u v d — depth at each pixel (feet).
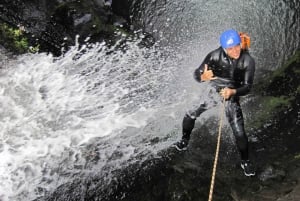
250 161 18.15
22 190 17.16
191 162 18.93
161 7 28.17
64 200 17.13
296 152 18.61
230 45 15.23
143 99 22.58
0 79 21.03
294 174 17.08
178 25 27.78
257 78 24.47
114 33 25.67
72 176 18.06
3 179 17.29
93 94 22.13
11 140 18.76
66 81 22.30
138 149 19.70
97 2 26.35
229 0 28.17
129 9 27.76
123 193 17.52
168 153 19.52
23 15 23.71
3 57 21.95
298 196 14.80
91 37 24.81
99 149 19.39
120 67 24.22
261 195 16.21
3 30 22.68
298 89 22.40
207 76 15.96
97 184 17.88
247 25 27.32
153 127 20.92
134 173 18.40
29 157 18.28
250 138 20.27
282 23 26.66
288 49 25.82
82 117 20.68
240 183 17.42
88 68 23.50
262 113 21.75
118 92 22.65
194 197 16.81
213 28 27.63
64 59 23.54
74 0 25.44
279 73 24.12
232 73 16.37
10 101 20.33
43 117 20.06
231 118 17.03
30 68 22.22
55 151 18.80
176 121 21.18
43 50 23.52
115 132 20.35
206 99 17.61
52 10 24.61
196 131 20.90
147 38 26.73
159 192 17.34
